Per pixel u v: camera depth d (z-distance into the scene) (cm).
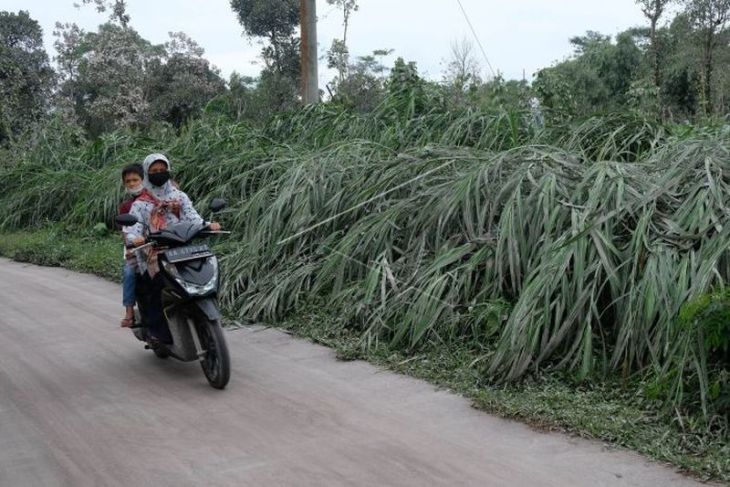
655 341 509
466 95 1177
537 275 570
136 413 525
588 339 517
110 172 1384
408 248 712
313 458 439
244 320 758
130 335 735
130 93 3481
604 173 623
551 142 859
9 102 2417
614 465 413
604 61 2953
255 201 907
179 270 566
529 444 446
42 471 436
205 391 567
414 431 473
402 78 1152
